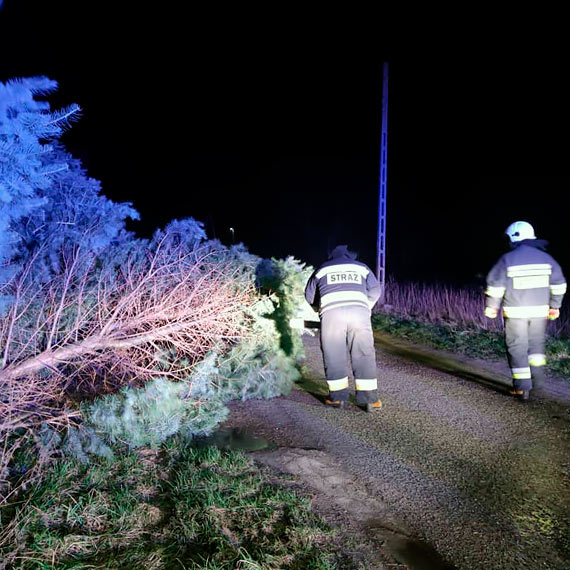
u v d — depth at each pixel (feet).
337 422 16.43
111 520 10.52
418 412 17.35
